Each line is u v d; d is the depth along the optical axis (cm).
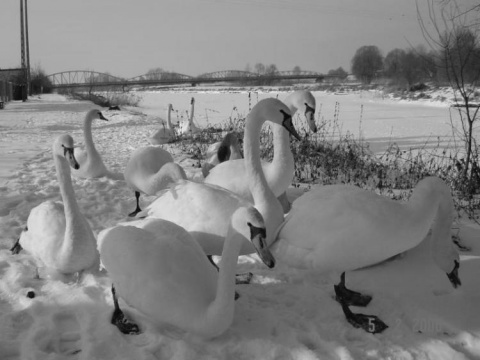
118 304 206
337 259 208
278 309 216
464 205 344
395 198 363
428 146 686
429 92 2131
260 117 242
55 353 180
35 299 213
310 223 213
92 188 409
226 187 295
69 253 225
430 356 187
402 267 247
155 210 247
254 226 173
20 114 1358
